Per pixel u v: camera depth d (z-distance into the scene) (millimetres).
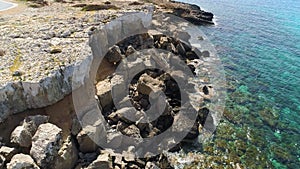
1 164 14414
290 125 25641
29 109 18344
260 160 21188
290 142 23406
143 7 42094
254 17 62594
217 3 77500
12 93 17625
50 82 18781
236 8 71188
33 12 34250
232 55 40625
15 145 15500
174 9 54281
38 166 14641
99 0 45469
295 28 55156
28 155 15039
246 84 32562
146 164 18609
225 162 20594
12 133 15844
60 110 19188
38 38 24453
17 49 22125
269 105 28641
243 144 22594
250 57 40406
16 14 32812
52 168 15234
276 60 39969
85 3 40875
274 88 32219
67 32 25938
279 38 49031
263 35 50312
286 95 30891
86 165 16734
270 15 64750
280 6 74750
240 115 26297
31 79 18281
